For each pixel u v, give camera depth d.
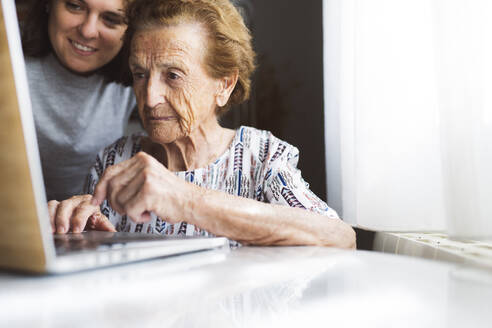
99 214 0.82
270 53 1.88
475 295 0.31
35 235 0.32
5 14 0.28
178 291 0.31
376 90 1.16
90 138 1.63
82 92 1.57
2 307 0.27
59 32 1.48
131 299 0.29
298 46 1.85
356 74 1.22
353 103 1.30
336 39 1.48
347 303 0.29
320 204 0.89
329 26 1.51
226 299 0.29
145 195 0.58
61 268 0.33
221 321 0.25
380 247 1.04
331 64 1.50
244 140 1.04
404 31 1.11
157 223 0.98
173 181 0.61
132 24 0.97
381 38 1.15
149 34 0.93
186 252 0.48
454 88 0.68
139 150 1.08
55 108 1.56
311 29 1.83
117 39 1.47
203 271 0.39
